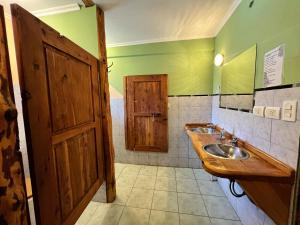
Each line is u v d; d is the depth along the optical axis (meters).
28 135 0.83
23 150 1.72
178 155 3.11
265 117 1.28
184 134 3.05
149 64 3.02
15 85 1.77
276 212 1.07
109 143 2.00
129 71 3.11
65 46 1.17
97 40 1.85
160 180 2.62
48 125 0.97
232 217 1.80
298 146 0.96
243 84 1.66
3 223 0.66
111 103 3.26
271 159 1.17
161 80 2.98
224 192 2.26
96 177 1.71
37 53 0.89
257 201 1.22
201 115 2.97
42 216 0.90
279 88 1.12
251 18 1.50
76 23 1.87
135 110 3.14
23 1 1.72
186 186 2.43
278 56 1.12
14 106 0.73
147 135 3.16
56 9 1.86
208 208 1.95
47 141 0.96
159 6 1.89
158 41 2.92
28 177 1.69
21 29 0.79
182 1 1.80
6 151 0.68
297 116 0.97
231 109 2.00
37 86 0.89
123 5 1.85
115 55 3.10
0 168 0.65
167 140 3.09
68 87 1.21
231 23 2.00
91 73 1.61
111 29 2.50
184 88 2.97
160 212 1.88
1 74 0.68
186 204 2.02
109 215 1.84
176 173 2.86
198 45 2.83
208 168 1.14
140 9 1.94
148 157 3.22
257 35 1.40
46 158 0.94
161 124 3.07
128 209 1.94
